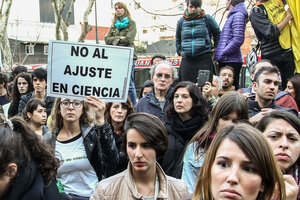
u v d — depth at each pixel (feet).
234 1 18.51
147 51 68.49
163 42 66.85
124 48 10.68
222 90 18.13
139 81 46.73
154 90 15.53
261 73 12.26
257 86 12.41
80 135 11.14
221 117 9.89
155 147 7.75
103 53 10.60
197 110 11.97
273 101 12.44
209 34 18.30
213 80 15.79
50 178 7.93
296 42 16.85
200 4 17.67
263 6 16.97
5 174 6.96
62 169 10.77
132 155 7.74
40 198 7.47
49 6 95.45
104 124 10.44
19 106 18.24
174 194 8.00
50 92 10.63
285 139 7.30
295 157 7.34
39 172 7.73
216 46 18.98
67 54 10.53
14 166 7.02
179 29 19.08
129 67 10.74
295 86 14.98
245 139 4.83
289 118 7.43
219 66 19.45
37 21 93.30
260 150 4.78
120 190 7.80
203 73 14.28
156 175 8.09
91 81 10.62
